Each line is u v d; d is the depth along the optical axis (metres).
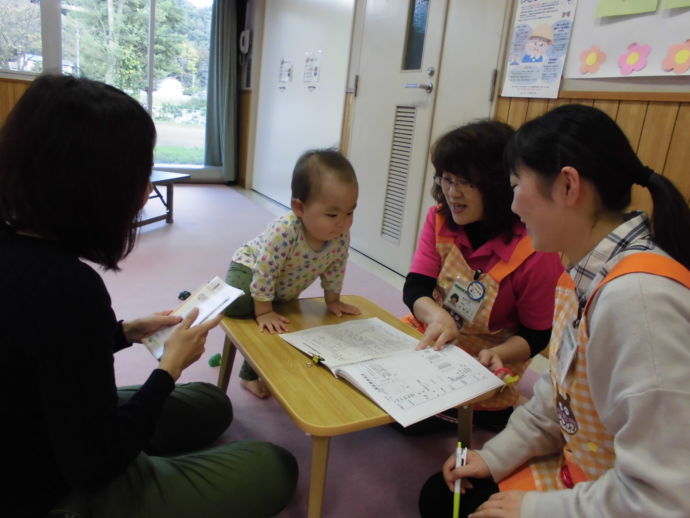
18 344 0.62
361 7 3.38
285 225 1.24
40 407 0.67
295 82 4.57
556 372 0.85
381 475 1.31
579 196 0.72
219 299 1.03
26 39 4.43
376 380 0.95
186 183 5.84
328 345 1.10
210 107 5.82
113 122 0.66
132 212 0.72
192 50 5.77
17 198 0.65
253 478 0.93
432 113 2.77
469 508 0.95
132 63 5.51
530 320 1.31
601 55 1.87
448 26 2.63
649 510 0.61
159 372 0.83
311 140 4.28
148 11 5.41
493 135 1.15
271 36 5.09
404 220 3.04
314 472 0.91
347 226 1.24
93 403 0.68
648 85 1.73
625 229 0.72
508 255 1.27
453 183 1.21
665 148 1.70
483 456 0.96
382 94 3.19
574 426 0.81
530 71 2.16
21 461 0.69
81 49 5.18
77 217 0.67
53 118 0.64
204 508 0.87
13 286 0.64
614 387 0.66
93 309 0.67
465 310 1.34
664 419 0.60
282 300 1.43
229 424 1.37
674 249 0.68
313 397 0.91
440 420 1.50
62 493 0.76
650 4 1.69
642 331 0.62
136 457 0.80
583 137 0.70
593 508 0.69
